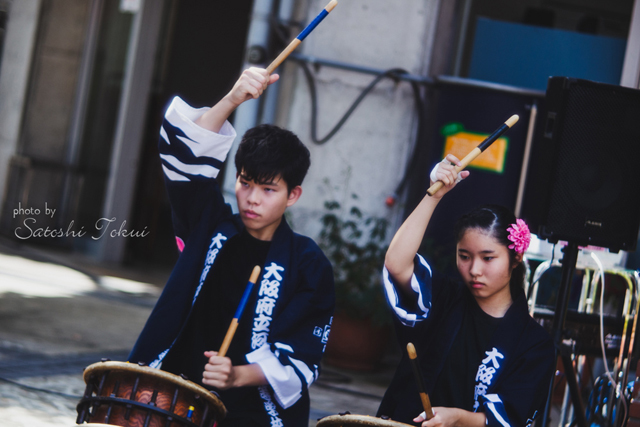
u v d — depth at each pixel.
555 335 5.00
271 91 9.71
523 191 9.12
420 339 3.66
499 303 3.61
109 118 14.47
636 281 5.64
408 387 3.60
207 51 19.20
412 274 3.55
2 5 16.55
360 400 7.57
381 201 9.79
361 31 9.77
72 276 12.12
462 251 3.55
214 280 3.60
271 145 3.44
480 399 3.44
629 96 4.94
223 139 3.43
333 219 9.23
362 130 9.77
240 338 3.50
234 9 19.22
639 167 4.97
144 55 14.09
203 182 3.52
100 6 14.76
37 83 14.78
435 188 3.47
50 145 14.92
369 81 9.75
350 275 8.79
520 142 9.18
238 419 3.46
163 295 3.43
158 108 15.08
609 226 4.94
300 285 3.57
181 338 3.56
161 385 3.11
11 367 6.79
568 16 10.08
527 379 3.43
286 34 9.70
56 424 5.52
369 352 8.82
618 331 5.83
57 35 14.78
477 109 9.28
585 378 6.94
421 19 9.74
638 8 8.52
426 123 9.84
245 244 3.61
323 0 9.67
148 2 13.98
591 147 4.92
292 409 3.53
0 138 15.30
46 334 8.20
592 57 9.43
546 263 5.64
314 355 3.48
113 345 8.25
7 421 5.37
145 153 15.20
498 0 10.09
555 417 7.25
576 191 4.91
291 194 3.57
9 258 12.59
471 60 9.74
